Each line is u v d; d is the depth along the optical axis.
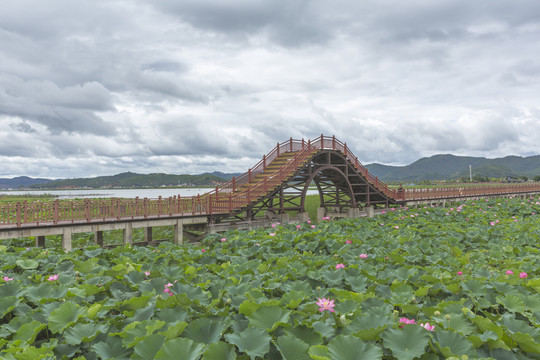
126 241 17.78
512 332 4.34
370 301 5.69
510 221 19.69
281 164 26.73
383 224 19.72
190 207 20.50
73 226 16.08
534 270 8.77
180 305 5.60
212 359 3.70
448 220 22.02
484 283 7.23
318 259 9.96
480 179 135.88
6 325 5.06
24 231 14.71
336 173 30.33
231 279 7.43
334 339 3.88
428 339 3.94
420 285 7.09
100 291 6.70
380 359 3.57
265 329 4.19
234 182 24.62
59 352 4.40
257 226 23.12
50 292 6.41
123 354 4.23
